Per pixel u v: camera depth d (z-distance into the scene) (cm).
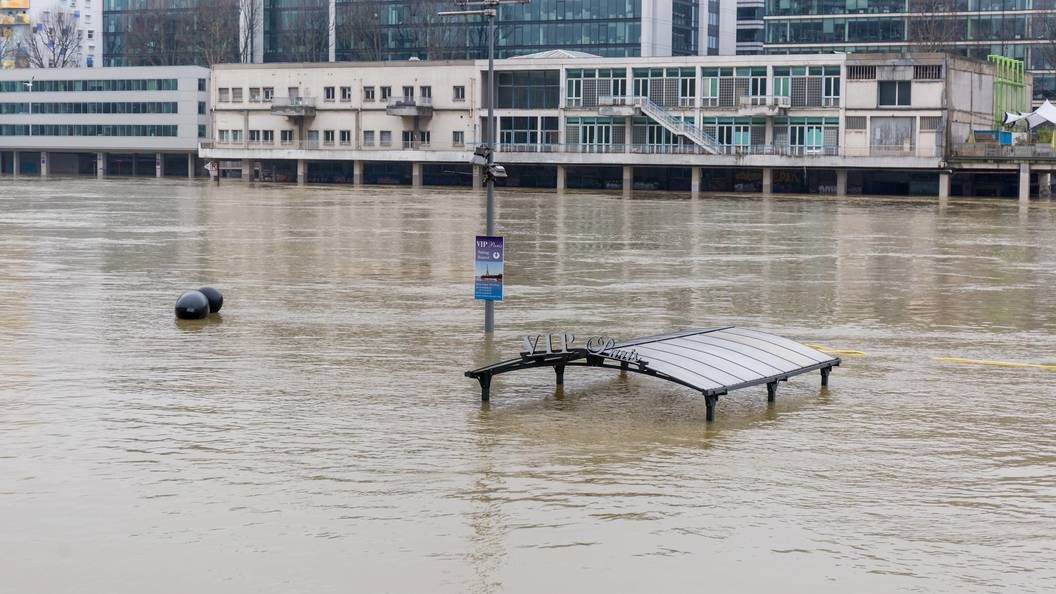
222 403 2316
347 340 3080
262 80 16188
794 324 3522
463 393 2444
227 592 1402
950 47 17500
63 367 2669
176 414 2219
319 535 1579
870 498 1758
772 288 4416
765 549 1548
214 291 3550
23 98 19125
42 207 9312
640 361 2278
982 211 9888
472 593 1402
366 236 6575
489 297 3152
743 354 2466
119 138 18550
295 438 2050
